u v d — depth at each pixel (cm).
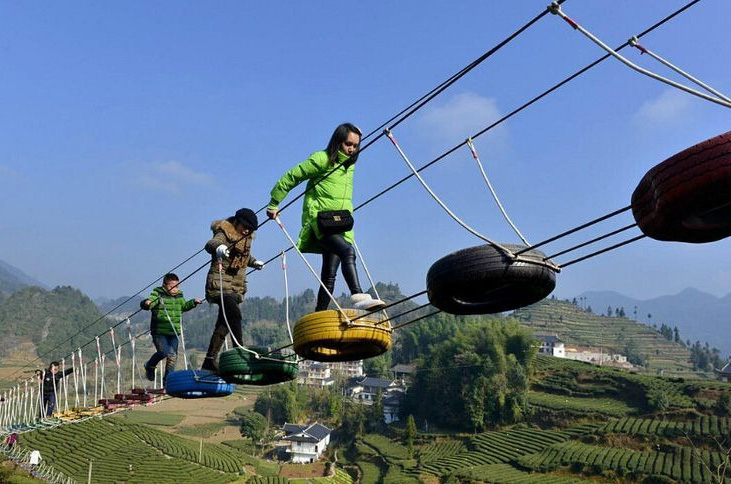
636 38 568
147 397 1630
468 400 11856
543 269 686
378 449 11756
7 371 17725
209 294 1079
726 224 538
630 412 10725
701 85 522
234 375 1034
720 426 9325
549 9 584
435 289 721
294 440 12006
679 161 499
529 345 13188
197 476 9438
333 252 912
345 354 928
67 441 9838
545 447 10106
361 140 922
